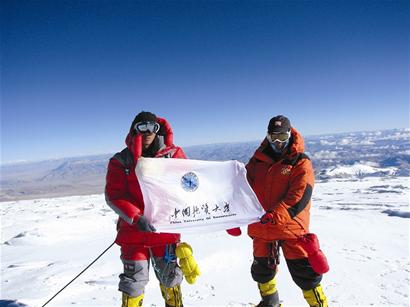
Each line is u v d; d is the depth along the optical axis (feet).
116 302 12.41
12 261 21.88
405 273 15.34
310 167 10.05
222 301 12.27
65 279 15.62
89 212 51.85
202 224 9.52
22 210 60.23
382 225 31.48
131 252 9.13
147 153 9.57
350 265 17.03
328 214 40.63
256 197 9.75
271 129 9.87
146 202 8.96
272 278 10.60
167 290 9.84
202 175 9.61
